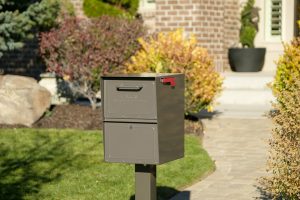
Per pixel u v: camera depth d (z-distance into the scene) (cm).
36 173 1065
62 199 930
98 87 1580
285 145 757
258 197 946
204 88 1434
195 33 2008
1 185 995
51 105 1616
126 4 2073
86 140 1293
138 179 754
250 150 1273
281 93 828
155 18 2097
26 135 1327
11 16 1620
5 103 1462
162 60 1437
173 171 1084
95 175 1055
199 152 1218
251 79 1939
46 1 1686
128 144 724
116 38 1534
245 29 2175
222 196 959
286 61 1331
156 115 709
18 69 2330
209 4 2031
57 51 1555
